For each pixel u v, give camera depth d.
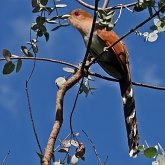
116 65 11.85
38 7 9.31
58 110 8.34
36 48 9.23
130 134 9.94
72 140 8.60
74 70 9.49
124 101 10.73
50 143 7.79
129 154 8.12
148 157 7.90
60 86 8.86
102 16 8.88
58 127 8.07
